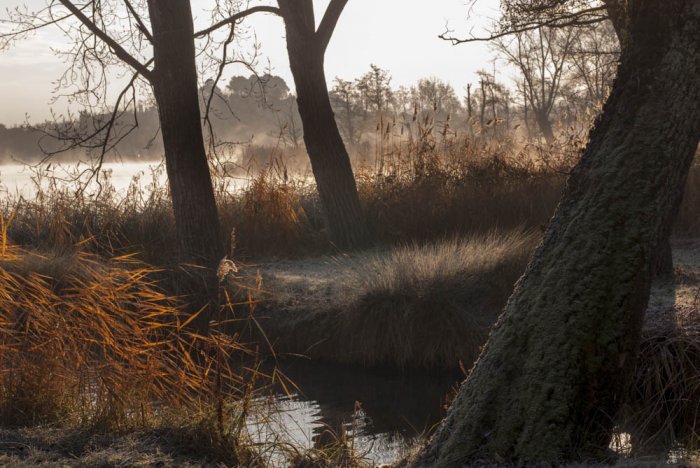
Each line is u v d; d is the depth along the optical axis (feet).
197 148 34.35
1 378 16.57
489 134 54.54
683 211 43.78
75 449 13.96
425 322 29.60
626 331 13.21
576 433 13.00
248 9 40.81
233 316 31.22
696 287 28.68
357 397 25.72
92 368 17.12
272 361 30.12
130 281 21.31
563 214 13.93
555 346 13.19
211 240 34.24
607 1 21.98
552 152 49.14
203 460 14.23
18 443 13.87
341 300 31.81
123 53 33.96
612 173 13.56
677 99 13.47
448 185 47.93
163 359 19.19
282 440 17.75
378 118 52.34
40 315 17.63
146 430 15.47
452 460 13.25
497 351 13.66
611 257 13.30
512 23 31.86
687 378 19.89
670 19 13.50
